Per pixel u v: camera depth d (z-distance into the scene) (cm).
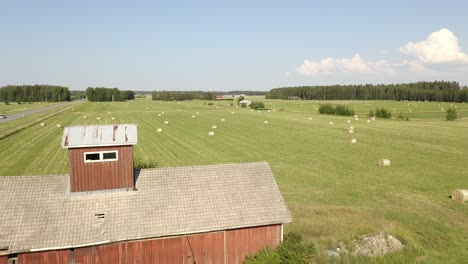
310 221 2691
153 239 1998
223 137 6881
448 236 2552
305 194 3497
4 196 1997
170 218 2056
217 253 2109
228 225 2086
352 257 2186
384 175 4153
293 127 8256
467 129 7569
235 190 2288
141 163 3672
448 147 5684
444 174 4162
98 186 2130
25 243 1809
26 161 4706
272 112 12812
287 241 2214
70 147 2067
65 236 1872
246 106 16438
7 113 12194
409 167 4500
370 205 3183
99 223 1961
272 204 2250
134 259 1978
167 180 2275
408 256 2227
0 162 4647
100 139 2127
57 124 8562
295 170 4403
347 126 8312
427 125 8344
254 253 2169
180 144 6125
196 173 2358
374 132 7300
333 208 3056
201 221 2075
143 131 7688
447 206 3147
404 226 2711
